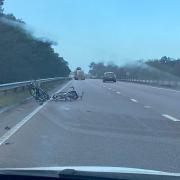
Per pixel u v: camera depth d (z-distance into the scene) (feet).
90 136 48.78
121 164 35.01
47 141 45.32
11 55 216.13
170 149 41.86
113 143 44.50
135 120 64.90
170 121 64.34
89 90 159.63
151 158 37.60
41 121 61.93
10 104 86.99
